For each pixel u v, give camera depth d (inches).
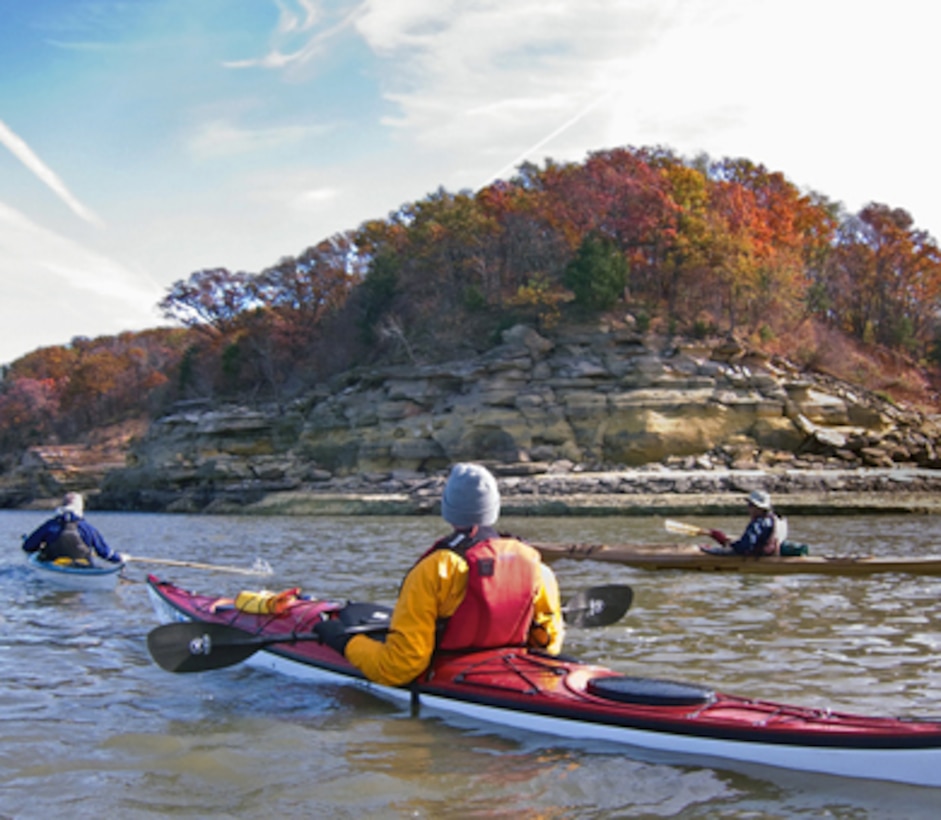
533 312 1987.0
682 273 2106.3
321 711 214.5
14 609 380.8
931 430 1749.5
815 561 417.1
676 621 331.6
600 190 2220.7
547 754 181.5
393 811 155.6
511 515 1317.7
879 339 2605.8
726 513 1199.6
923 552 634.8
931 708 211.9
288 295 2699.3
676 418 1599.4
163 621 317.1
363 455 1811.0
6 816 155.9
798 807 154.9
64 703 227.9
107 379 3563.0
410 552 694.5
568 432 1636.3
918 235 2768.2
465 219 2225.6
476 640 206.5
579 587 426.6
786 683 236.7
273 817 153.9
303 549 744.3
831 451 1596.9
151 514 1873.8
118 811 157.8
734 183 2524.6
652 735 180.1
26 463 2908.5
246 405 2241.6
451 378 1772.9
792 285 2064.5
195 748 190.5
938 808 153.1
